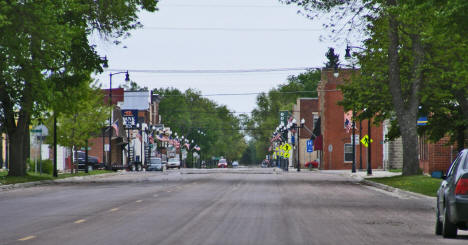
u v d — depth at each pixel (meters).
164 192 40.38
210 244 16.50
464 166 17.94
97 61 60.56
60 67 58.03
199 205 29.70
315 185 52.38
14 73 52.50
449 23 33.47
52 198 35.44
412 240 17.97
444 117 63.41
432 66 55.44
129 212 25.97
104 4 58.28
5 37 49.12
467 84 53.34
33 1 49.22
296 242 17.09
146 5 59.72
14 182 53.44
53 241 17.05
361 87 63.12
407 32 55.66
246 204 30.45
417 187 44.12
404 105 61.31
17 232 19.16
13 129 61.00
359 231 20.06
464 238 18.59
